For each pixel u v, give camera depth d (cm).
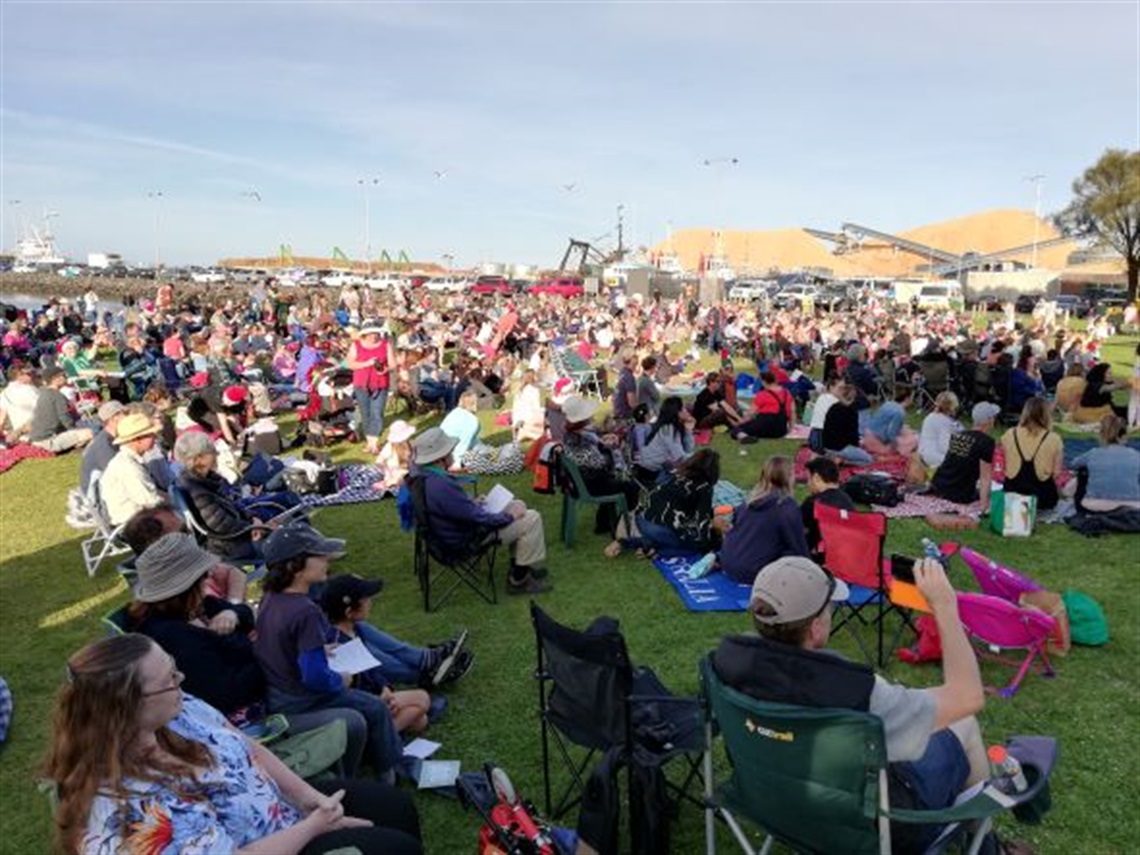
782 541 684
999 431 1509
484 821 420
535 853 363
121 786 256
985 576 609
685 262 16475
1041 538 861
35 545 930
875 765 281
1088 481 889
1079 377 1512
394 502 1053
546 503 1042
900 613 605
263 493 991
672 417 979
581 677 389
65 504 1093
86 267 11506
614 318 3722
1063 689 549
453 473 1040
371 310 4278
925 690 296
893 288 6738
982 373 1580
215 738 302
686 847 402
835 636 637
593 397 1989
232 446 1184
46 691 595
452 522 689
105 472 797
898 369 1850
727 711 313
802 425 1553
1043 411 897
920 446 1069
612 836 362
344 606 515
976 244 17175
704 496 797
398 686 555
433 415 1698
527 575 740
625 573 781
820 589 317
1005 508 863
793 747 296
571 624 671
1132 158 6631
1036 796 313
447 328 3094
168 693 270
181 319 2820
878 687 291
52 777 260
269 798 305
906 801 305
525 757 488
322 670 423
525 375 1881
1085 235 7262
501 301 5044
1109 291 7025
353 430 1441
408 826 351
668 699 369
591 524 945
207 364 1720
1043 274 6969
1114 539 852
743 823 416
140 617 414
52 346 2297
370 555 855
